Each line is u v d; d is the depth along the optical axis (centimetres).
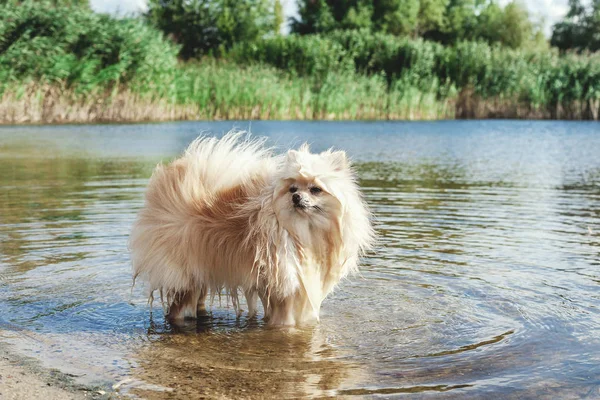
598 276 185
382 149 531
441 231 233
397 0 1808
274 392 127
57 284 181
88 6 873
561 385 128
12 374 133
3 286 178
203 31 1623
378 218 252
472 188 325
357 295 175
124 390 128
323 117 892
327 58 984
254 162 166
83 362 139
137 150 482
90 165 399
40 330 154
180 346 148
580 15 1906
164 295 175
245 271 160
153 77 798
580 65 1010
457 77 1023
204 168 164
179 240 160
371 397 125
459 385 129
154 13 1623
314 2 1778
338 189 156
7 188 309
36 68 725
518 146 565
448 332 153
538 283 180
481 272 190
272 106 851
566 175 378
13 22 736
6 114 720
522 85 1010
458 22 1916
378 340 150
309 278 158
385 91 975
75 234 224
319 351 145
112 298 174
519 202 285
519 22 1850
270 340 151
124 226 234
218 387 129
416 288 179
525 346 144
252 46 1047
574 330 151
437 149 536
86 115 762
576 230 234
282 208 155
